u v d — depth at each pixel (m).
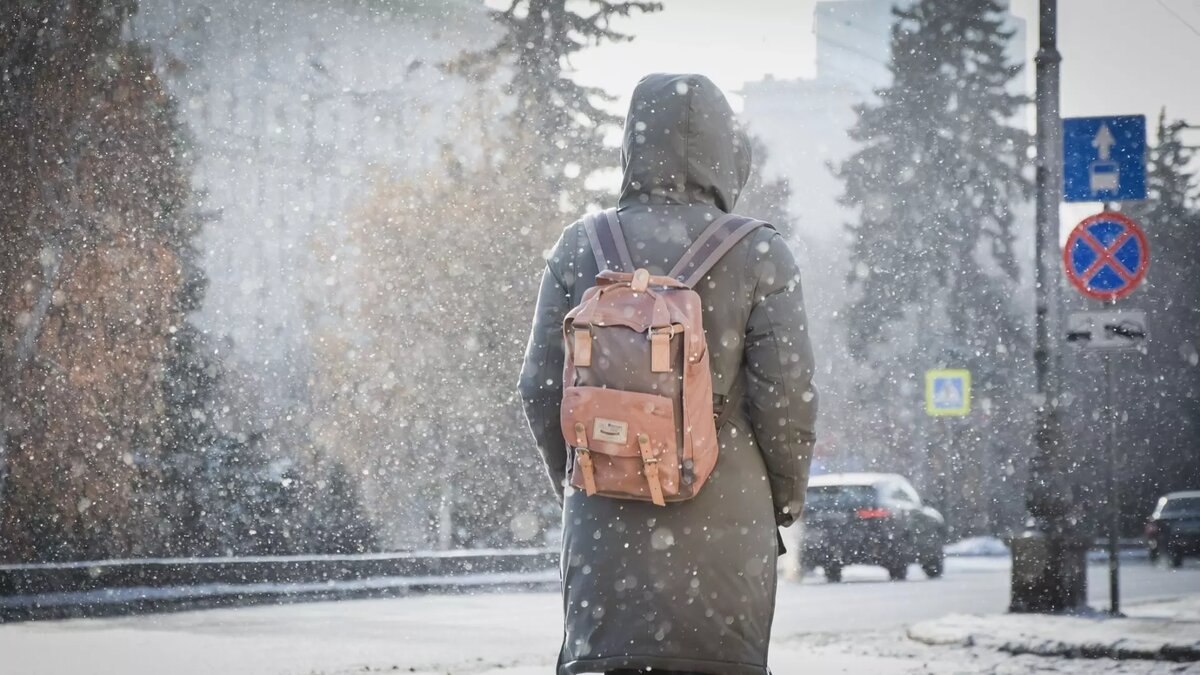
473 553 30.38
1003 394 62.50
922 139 63.69
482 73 44.53
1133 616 15.79
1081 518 17.36
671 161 4.67
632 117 4.75
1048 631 13.84
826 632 15.95
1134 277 16.64
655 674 4.34
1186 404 70.31
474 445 42.12
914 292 63.00
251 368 39.81
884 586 25.89
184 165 38.25
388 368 41.69
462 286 43.12
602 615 4.31
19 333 32.16
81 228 33.62
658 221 4.61
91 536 32.47
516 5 44.91
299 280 41.72
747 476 4.41
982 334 62.78
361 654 14.05
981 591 24.17
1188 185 73.81
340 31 45.31
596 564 4.34
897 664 12.72
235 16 43.75
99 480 32.75
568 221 44.31
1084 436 62.03
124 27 35.09
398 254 42.91
